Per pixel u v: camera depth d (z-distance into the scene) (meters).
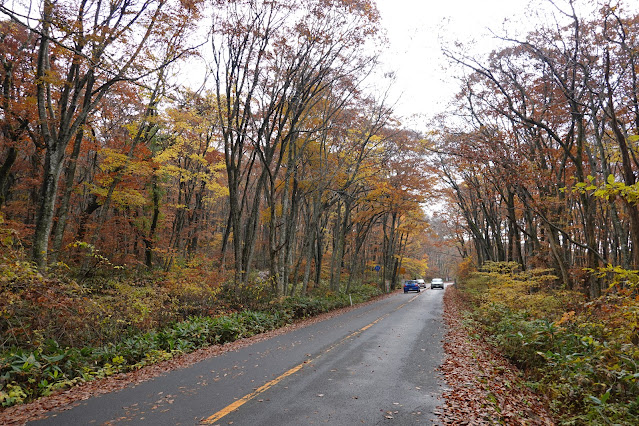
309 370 7.69
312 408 5.43
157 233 26.58
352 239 37.16
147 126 20.16
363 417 5.11
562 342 7.63
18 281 8.05
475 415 5.23
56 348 7.68
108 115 17.39
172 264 22.59
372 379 7.06
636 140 4.29
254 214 19.30
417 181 25.89
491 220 25.47
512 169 14.23
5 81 14.49
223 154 25.33
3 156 19.41
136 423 4.82
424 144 24.20
